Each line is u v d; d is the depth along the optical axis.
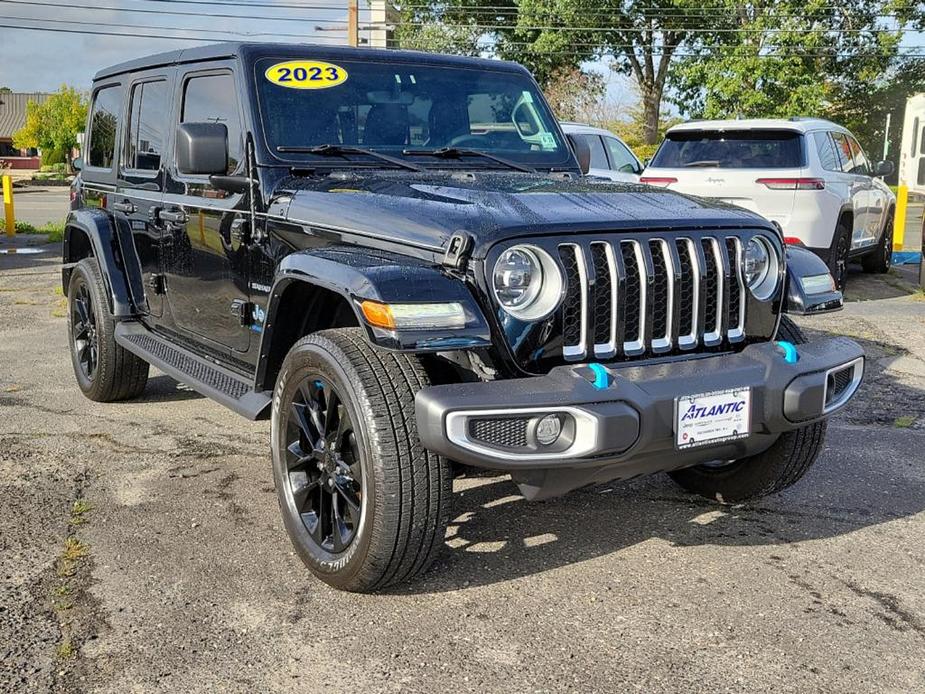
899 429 5.38
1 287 10.67
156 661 2.83
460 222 3.04
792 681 2.76
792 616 3.17
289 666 2.82
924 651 2.94
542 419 2.85
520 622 3.11
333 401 3.20
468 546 3.72
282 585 3.35
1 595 3.23
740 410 3.12
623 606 3.23
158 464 4.66
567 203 3.29
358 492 3.13
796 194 9.02
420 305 2.84
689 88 36.16
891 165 10.98
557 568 3.53
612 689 2.71
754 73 32.66
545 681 2.75
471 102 4.55
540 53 36.47
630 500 4.24
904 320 8.52
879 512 4.12
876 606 3.25
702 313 3.33
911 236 17.94
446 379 3.31
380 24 36.19
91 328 5.71
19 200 30.69
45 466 4.60
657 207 3.38
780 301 3.57
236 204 4.05
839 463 4.78
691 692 2.70
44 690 2.67
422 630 3.04
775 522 4.00
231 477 4.48
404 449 2.94
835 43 35.38
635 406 2.90
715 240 3.35
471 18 38.91
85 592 3.27
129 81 5.31
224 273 4.22
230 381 4.10
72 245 6.02
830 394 3.36
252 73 4.09
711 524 3.97
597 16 36.28
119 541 3.71
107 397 5.70
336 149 4.07
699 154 9.58
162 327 5.05
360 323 2.89
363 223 3.35
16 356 7.11
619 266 3.12
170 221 4.68
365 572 3.09
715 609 3.21
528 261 3.01
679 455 3.11
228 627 3.04
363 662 2.85
